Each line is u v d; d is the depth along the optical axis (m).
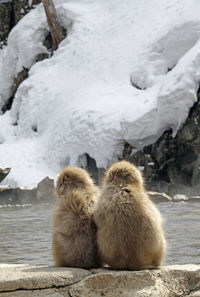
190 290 5.04
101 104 23.30
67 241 4.99
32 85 28.20
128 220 4.79
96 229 5.00
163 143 20.67
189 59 21.19
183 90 20.03
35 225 12.42
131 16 28.75
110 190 4.92
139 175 5.08
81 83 26.20
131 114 21.28
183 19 24.61
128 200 4.83
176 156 20.39
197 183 19.69
